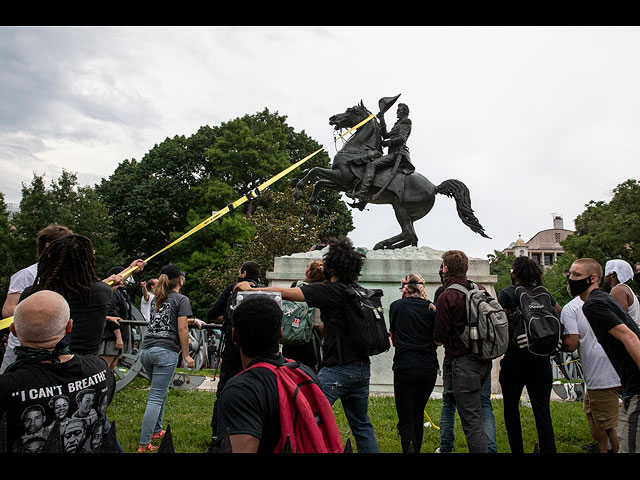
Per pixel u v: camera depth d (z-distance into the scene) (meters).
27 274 4.07
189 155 33.91
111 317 6.54
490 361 4.27
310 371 2.58
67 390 2.31
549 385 4.38
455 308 4.18
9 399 2.16
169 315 5.30
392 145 10.46
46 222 26.14
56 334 2.33
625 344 3.18
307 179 10.47
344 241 4.15
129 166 36.97
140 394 8.32
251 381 2.32
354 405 3.89
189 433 5.69
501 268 64.38
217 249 30.00
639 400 3.13
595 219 34.50
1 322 3.19
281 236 24.39
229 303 4.44
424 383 4.38
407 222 10.21
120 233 32.47
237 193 32.44
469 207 10.14
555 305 4.73
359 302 3.93
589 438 5.87
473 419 4.08
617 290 5.30
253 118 34.62
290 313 4.55
